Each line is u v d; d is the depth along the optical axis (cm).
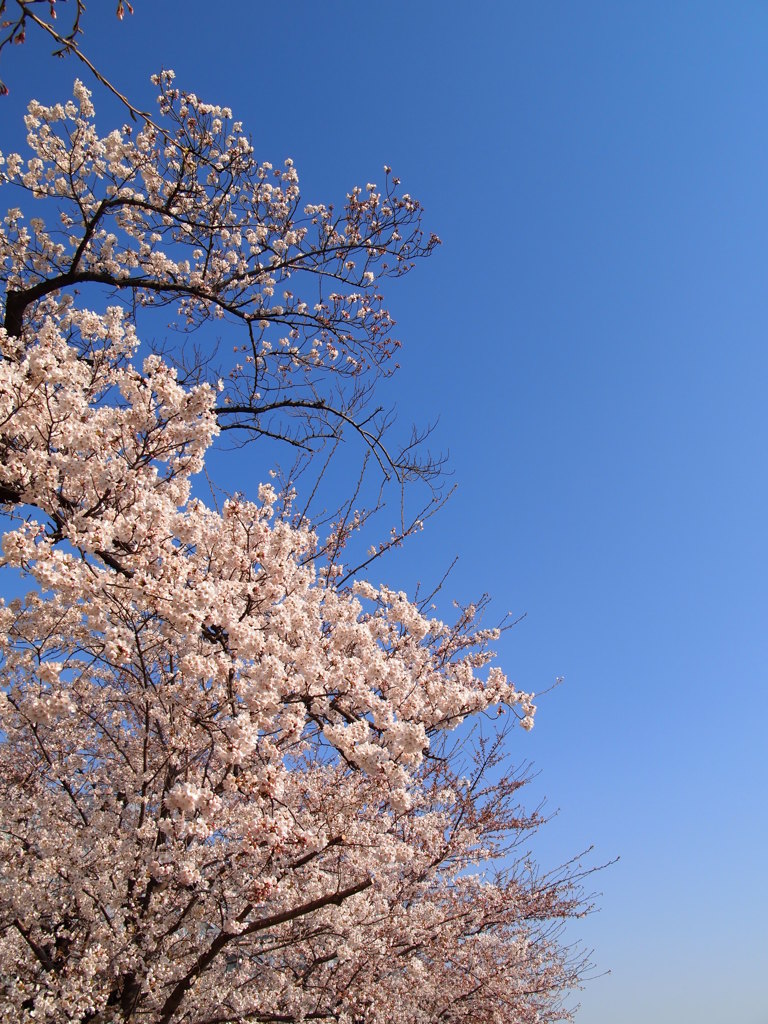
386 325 997
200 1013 586
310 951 689
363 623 590
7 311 712
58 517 465
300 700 493
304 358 983
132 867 522
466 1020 870
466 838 705
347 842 526
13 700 485
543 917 1056
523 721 553
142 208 895
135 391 474
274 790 426
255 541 535
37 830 573
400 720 521
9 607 474
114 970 520
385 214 942
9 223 856
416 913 730
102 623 430
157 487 524
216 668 442
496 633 869
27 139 820
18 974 557
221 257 988
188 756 518
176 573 439
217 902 521
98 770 677
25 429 447
